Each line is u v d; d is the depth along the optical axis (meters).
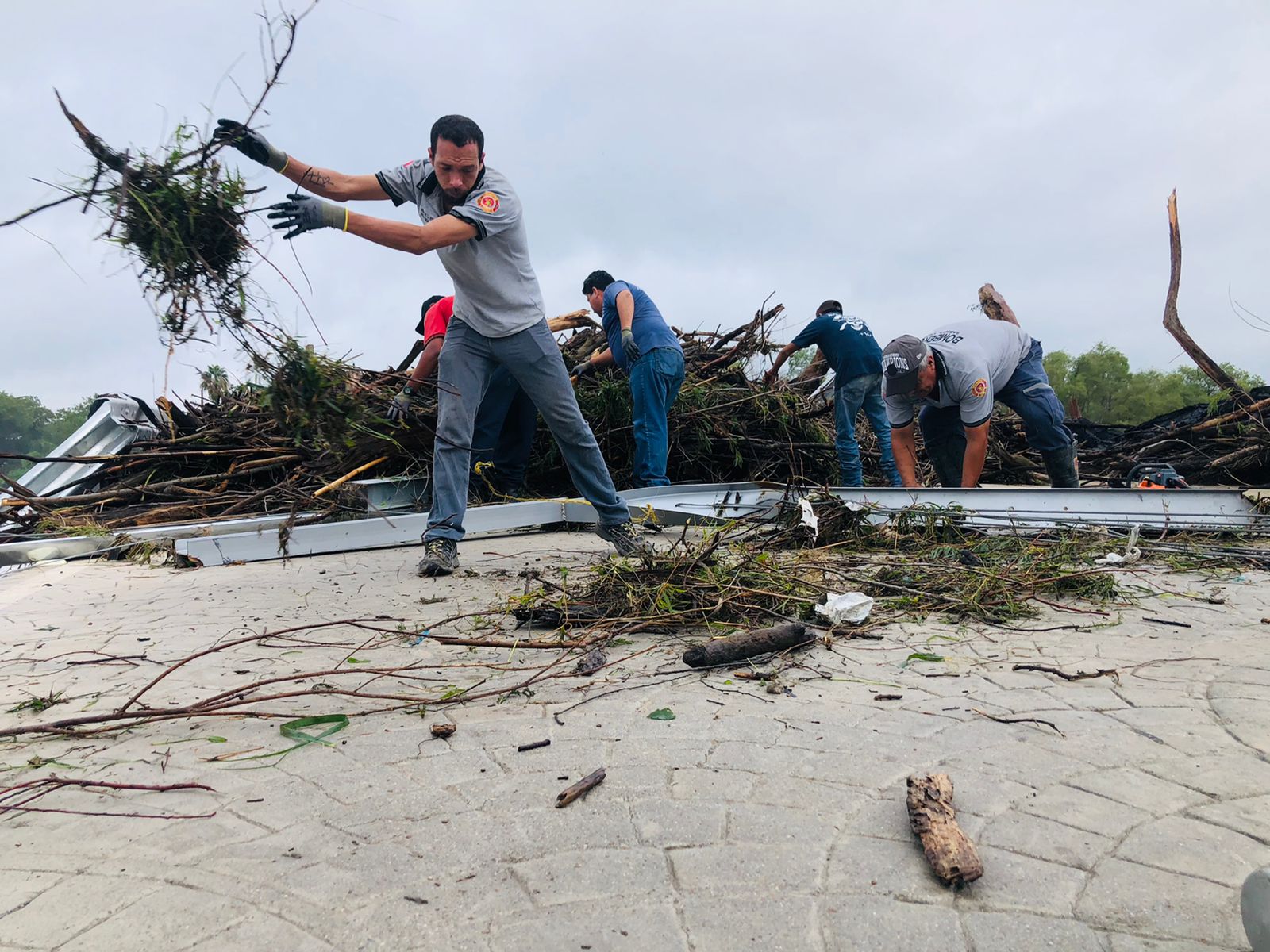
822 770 1.70
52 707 2.22
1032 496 5.20
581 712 2.11
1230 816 1.47
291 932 1.18
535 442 7.25
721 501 5.91
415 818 1.53
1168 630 2.84
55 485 6.66
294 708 2.18
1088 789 1.59
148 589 3.99
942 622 3.05
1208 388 10.11
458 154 3.77
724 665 2.52
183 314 2.51
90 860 1.39
